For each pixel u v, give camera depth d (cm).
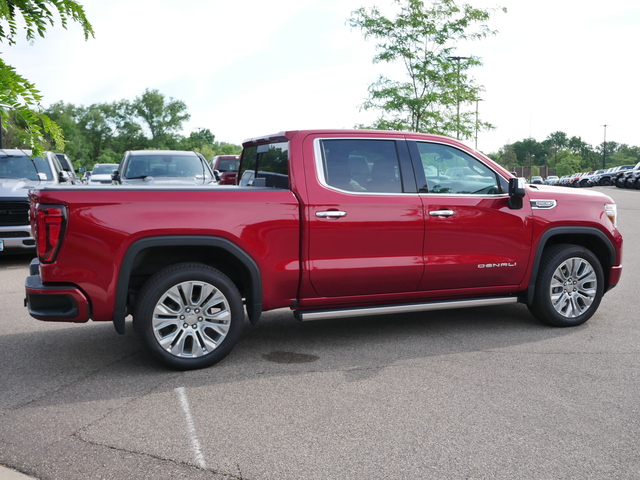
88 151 9162
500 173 542
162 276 426
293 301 475
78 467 285
